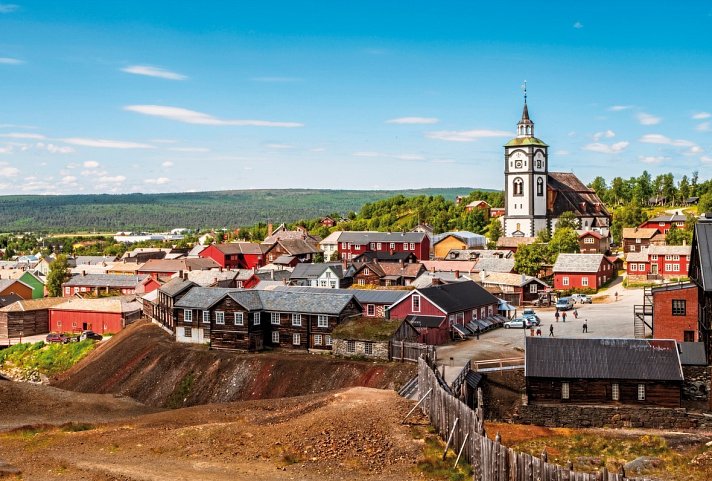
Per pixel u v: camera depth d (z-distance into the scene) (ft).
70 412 248.52
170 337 349.20
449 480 135.54
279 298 323.57
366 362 274.16
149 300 417.08
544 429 202.39
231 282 493.77
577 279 470.80
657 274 479.41
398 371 255.70
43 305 467.93
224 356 302.04
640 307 337.11
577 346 217.56
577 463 165.27
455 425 147.13
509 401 221.05
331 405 188.85
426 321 311.68
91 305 456.45
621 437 191.62
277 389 271.69
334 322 305.32
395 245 651.25
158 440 171.53
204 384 287.48
